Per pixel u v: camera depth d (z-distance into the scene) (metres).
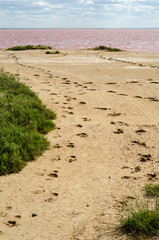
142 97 10.53
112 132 6.80
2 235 3.02
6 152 4.93
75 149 5.75
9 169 4.69
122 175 4.59
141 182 4.30
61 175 4.60
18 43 58.94
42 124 6.88
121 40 80.88
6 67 18.02
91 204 3.67
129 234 2.85
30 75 15.02
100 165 5.00
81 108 8.91
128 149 5.76
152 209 3.30
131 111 8.69
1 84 9.77
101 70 17.92
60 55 28.03
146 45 54.12
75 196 3.90
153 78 15.03
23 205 3.66
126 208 3.50
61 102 9.47
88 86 12.59
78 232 3.04
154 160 5.21
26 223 3.24
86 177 4.53
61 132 6.74
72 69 18.23
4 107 7.40
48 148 5.72
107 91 11.55
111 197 3.85
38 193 3.99
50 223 3.24
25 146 5.32
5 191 4.04
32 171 4.73
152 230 2.80
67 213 3.45
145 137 6.44
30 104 7.88
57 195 3.93
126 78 15.06
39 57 25.81
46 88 11.59
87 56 27.30
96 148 5.81
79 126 7.21
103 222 3.21
